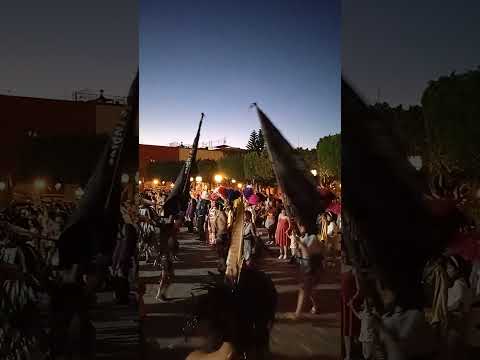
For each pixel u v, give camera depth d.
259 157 13.44
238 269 3.29
